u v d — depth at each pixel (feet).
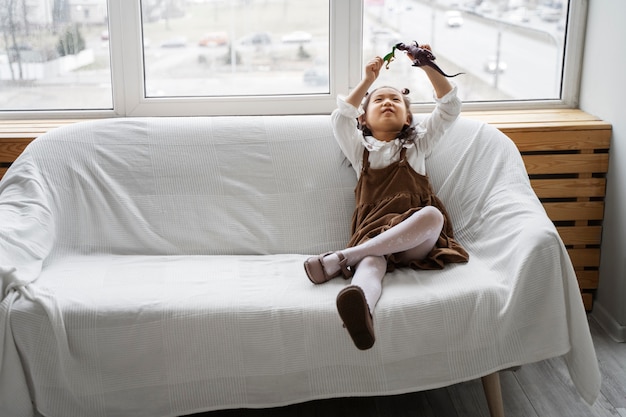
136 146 8.69
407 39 10.26
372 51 10.28
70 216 8.27
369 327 6.59
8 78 10.17
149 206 8.47
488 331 6.93
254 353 6.79
